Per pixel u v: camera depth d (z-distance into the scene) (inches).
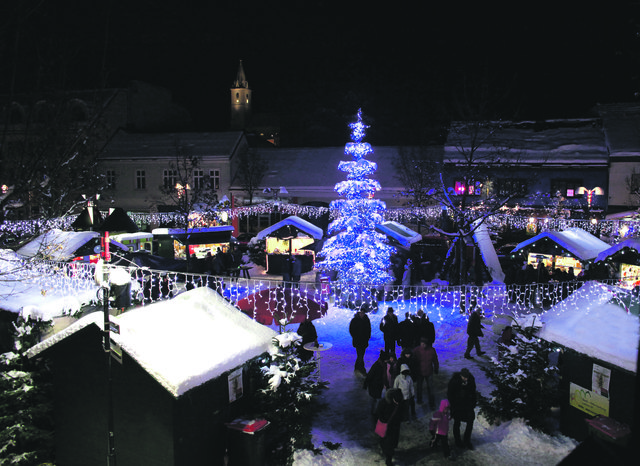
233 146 1612.9
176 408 287.7
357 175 816.3
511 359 408.8
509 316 663.8
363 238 797.9
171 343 310.5
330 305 785.6
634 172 1216.2
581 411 358.6
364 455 364.2
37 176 364.5
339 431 401.4
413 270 896.9
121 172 1622.8
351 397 464.4
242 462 313.7
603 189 1248.2
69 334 313.9
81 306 437.4
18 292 442.0
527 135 1396.4
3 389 341.4
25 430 324.5
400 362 434.3
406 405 394.3
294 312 531.8
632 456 109.7
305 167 1630.2
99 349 308.7
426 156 1434.5
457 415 367.6
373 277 778.2
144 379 293.0
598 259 754.2
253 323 376.8
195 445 300.5
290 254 959.6
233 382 336.5
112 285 408.2
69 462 327.3
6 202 352.8
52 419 335.9
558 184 1274.6
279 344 369.7
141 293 527.5
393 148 1621.6
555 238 829.2
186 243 999.0
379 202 818.2
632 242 712.4
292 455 348.2
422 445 377.4
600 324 350.9
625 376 321.4
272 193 1550.2
